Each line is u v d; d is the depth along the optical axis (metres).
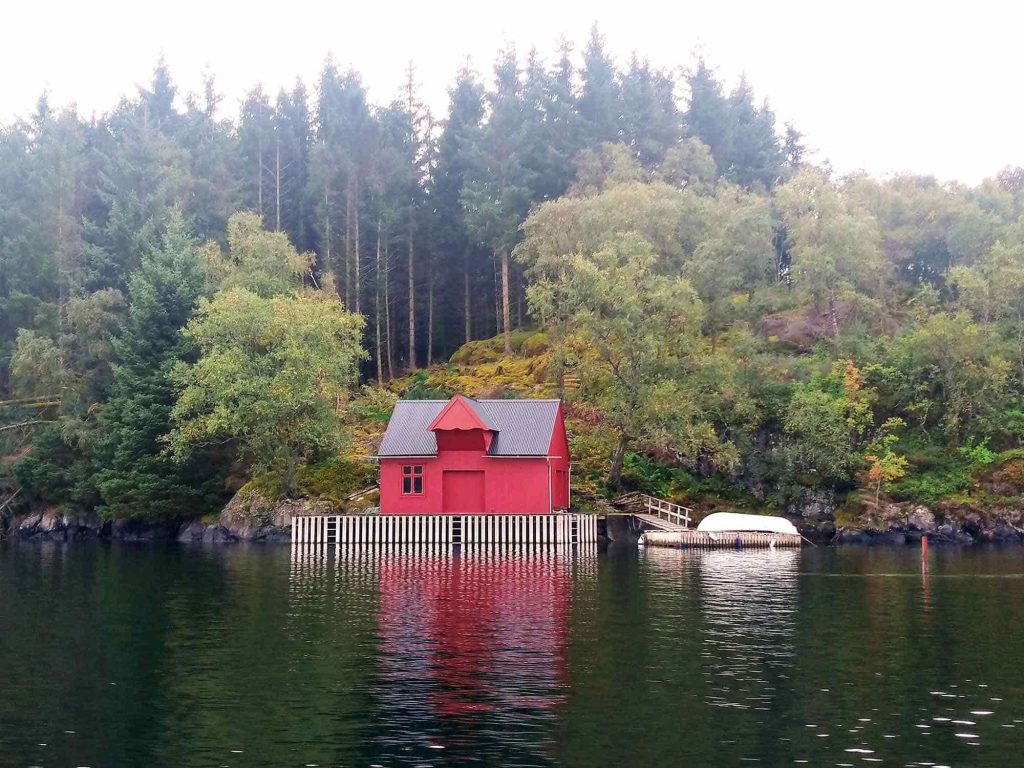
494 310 109.62
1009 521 66.31
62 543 72.19
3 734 19.73
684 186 107.81
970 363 71.56
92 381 83.06
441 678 23.98
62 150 105.06
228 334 72.81
